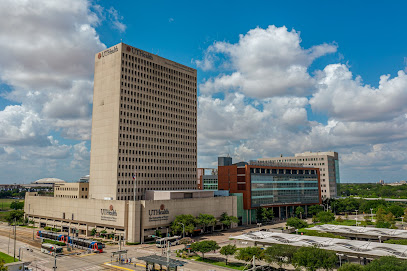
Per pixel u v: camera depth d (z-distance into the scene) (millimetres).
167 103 192625
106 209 140500
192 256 104500
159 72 190000
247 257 86750
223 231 157375
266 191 196750
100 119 172625
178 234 139125
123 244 126000
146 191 163125
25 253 110625
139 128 173625
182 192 153250
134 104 172625
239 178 192250
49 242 123312
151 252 111312
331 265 74875
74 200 158125
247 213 184625
